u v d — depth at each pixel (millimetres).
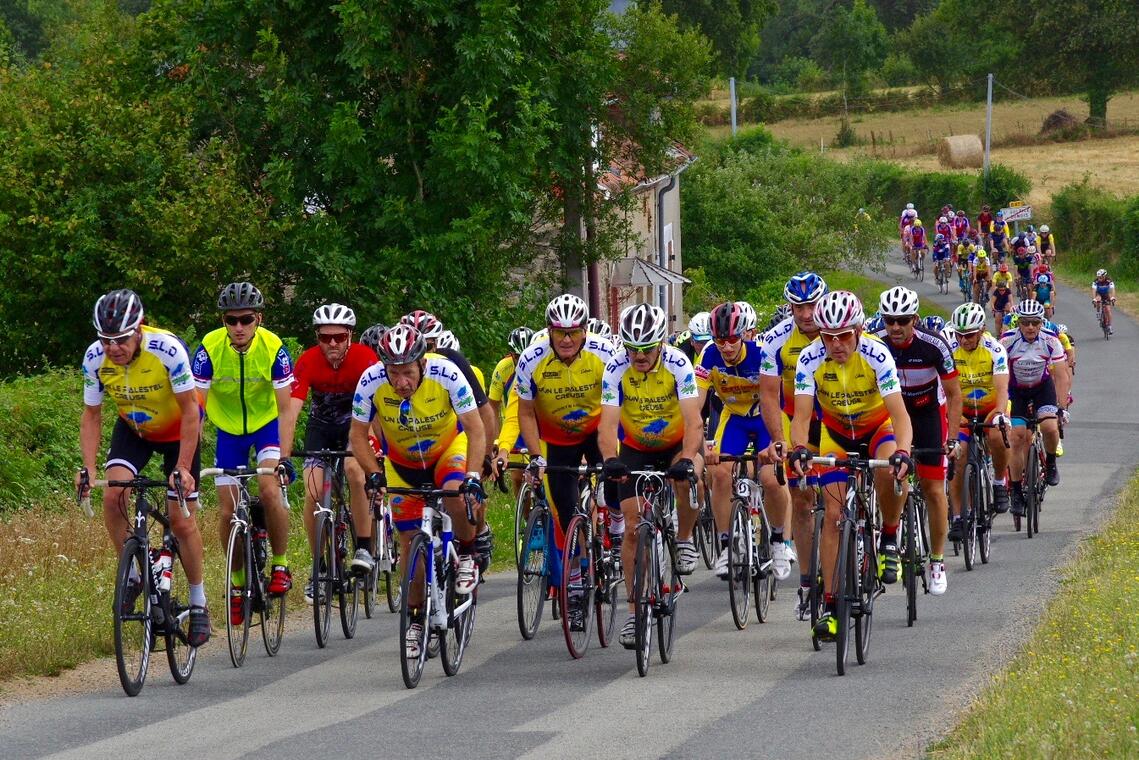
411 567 20344
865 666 21062
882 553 23172
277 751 16219
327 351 24844
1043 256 109750
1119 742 14328
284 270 55438
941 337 24750
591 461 25422
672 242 111250
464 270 59938
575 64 65625
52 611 24594
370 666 22297
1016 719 15711
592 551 23172
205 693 20156
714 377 27859
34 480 38531
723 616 26828
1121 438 58312
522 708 18578
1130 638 19906
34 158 50000
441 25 57594
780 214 127500
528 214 67312
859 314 21516
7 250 49188
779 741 16234
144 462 21281
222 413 23750
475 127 54094
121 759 15906
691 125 74250
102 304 19578
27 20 191750
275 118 54438
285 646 24562
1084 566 29297
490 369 60375
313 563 23984
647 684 20125
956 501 31094
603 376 22578
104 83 56312
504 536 38875
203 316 51812
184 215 48938
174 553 21266
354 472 24828
